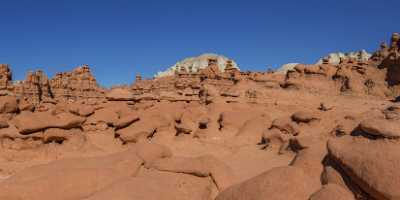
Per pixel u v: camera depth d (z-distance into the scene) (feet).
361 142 28.14
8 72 143.43
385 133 26.55
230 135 104.17
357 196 24.41
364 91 173.78
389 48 201.36
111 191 30.58
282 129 90.68
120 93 122.62
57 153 76.95
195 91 173.78
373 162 24.23
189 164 38.83
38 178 32.14
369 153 25.48
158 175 37.52
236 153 83.30
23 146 73.97
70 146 80.74
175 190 33.81
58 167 37.04
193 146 93.25
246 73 209.67
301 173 26.63
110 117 97.81
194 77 220.23
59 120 82.43
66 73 184.03
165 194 32.24
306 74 191.11
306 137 71.20
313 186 26.20
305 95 161.89
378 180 22.80
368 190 23.44
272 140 85.71
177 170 38.52
